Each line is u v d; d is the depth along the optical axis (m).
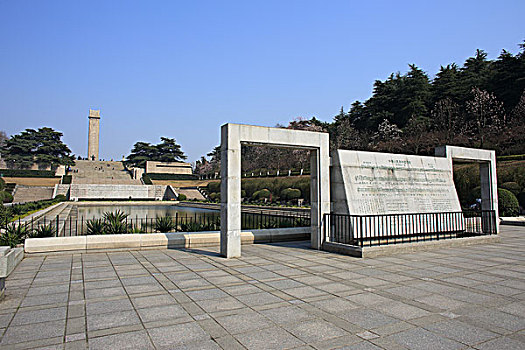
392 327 4.48
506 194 19.91
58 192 55.50
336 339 4.12
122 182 65.44
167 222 13.19
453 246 10.94
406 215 11.14
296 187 40.41
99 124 86.00
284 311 5.08
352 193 11.04
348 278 7.01
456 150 13.70
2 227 11.05
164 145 97.88
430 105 52.69
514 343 4.01
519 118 38.09
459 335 4.23
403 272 7.53
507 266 8.12
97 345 3.96
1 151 71.56
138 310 5.14
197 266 8.19
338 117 69.00
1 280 5.67
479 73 52.12
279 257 9.30
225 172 9.39
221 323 4.62
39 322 4.67
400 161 12.38
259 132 9.73
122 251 10.11
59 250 9.57
